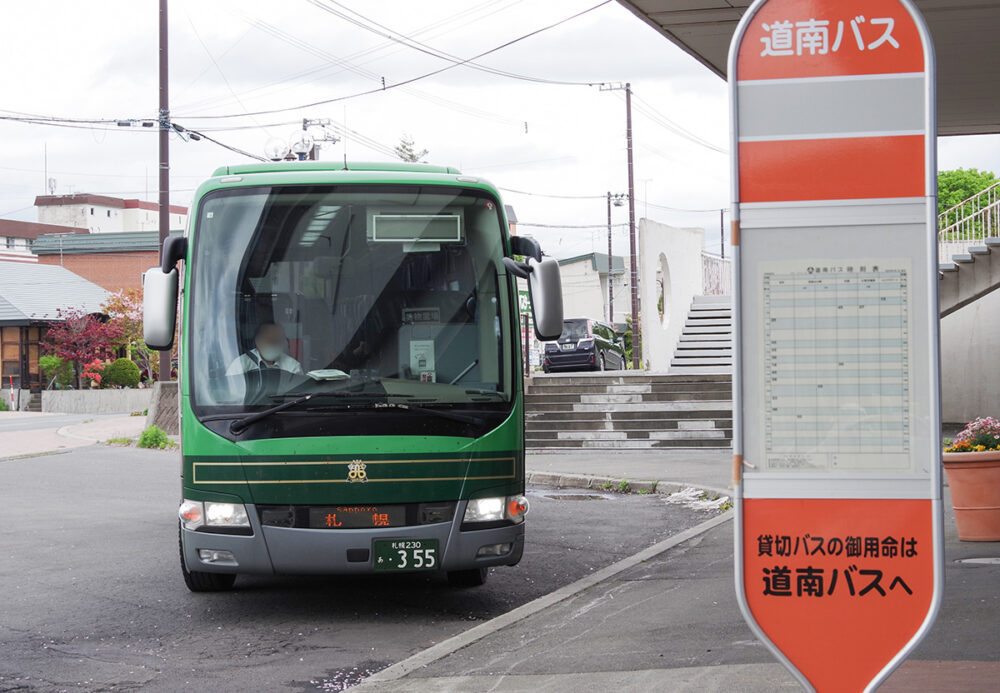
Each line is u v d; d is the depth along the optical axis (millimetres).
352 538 7719
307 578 9828
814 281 4379
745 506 4410
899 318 4340
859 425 4359
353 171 8414
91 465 20906
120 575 9938
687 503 14500
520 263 8195
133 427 29688
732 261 4418
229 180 8336
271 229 8195
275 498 7742
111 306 52062
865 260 4359
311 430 7785
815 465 4379
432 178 8367
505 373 8180
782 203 4387
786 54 4387
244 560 7781
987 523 9984
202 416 7879
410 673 6355
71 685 6477
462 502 7895
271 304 8055
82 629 7895
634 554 10859
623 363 50375
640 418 22031
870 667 4348
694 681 5875
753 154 4406
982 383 24406
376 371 7961
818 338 4383
